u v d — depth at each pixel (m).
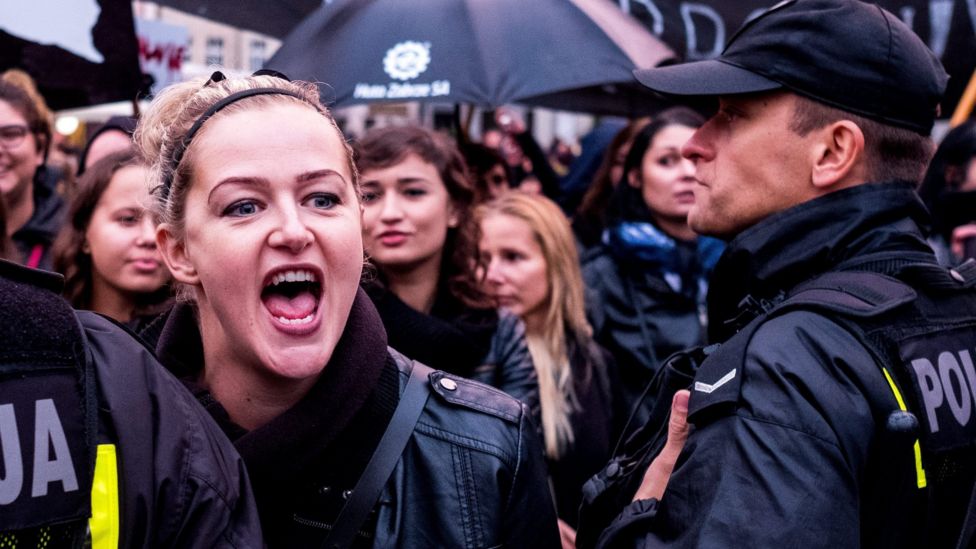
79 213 2.67
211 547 1.13
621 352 3.34
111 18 3.74
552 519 1.62
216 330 1.46
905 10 4.27
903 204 1.50
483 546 1.49
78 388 1.06
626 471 1.69
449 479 1.50
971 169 3.39
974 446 1.42
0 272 1.06
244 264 1.34
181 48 4.87
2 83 3.25
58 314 1.07
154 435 1.14
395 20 3.52
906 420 1.27
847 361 1.31
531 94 3.36
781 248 1.50
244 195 1.34
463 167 2.71
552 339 2.91
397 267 2.64
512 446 1.56
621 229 3.43
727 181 1.58
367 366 1.46
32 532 0.99
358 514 1.45
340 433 1.45
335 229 1.38
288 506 1.43
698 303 3.46
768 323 1.38
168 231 1.44
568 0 3.62
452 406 1.56
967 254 3.15
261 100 1.39
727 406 1.32
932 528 1.37
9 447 0.99
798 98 1.51
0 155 3.20
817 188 1.52
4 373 1.00
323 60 3.54
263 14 4.43
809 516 1.22
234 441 1.42
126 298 2.72
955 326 1.47
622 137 3.95
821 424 1.26
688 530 1.29
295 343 1.38
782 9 1.56
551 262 2.96
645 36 3.71
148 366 1.18
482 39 3.44
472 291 2.70
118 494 1.08
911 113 1.51
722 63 1.58
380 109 10.84
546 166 5.02
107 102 3.75
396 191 2.60
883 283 1.40
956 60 4.20
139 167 2.66
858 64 1.49
